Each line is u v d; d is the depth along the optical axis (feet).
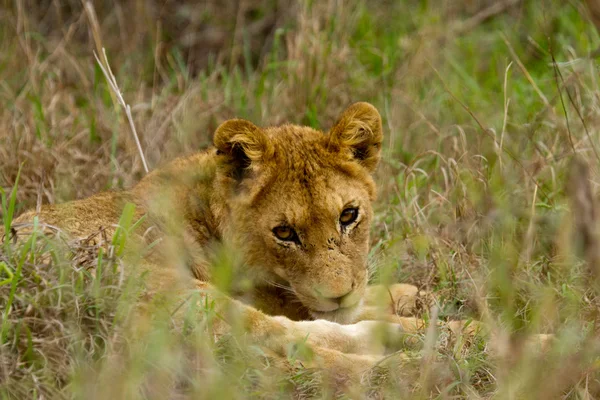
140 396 24.91
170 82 50.70
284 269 31.65
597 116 36.52
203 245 32.96
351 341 29.99
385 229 38.14
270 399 25.61
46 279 27.32
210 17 59.31
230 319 28.32
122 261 28.58
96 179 41.57
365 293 33.78
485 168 38.09
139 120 44.93
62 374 25.36
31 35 53.52
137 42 56.39
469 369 26.86
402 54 51.98
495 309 31.73
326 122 47.67
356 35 54.54
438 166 42.22
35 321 26.43
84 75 49.70
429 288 34.04
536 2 54.90
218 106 47.78
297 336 29.12
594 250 26.91
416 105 46.52
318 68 49.08
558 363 25.91
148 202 33.14
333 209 31.14
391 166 42.16
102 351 26.30
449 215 37.63
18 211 38.96
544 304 27.96
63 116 47.93
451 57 50.37
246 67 55.16
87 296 27.20
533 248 34.42
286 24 56.65
